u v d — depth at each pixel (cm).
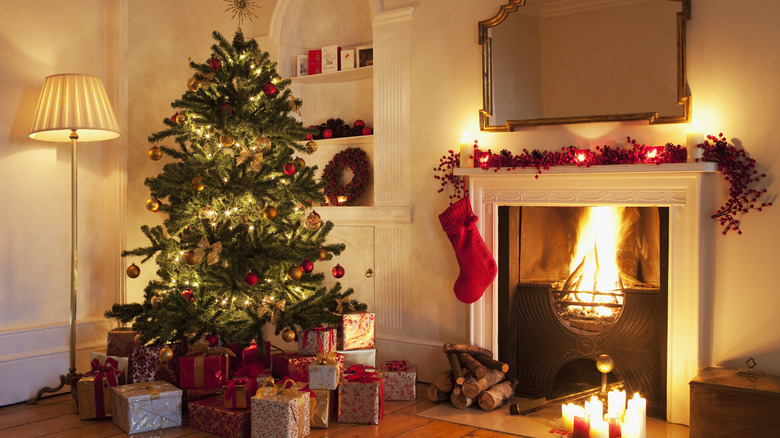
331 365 353
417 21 446
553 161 381
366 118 516
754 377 321
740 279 342
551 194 388
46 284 432
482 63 411
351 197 504
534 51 395
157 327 362
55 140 418
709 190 348
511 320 411
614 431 320
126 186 463
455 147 429
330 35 523
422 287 445
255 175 384
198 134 398
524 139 403
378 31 461
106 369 367
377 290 466
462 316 428
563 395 397
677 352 356
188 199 389
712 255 349
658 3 358
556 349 401
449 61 432
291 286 397
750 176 338
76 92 391
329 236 488
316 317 384
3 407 395
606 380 367
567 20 385
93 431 348
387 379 400
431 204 440
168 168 389
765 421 302
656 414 369
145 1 486
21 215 419
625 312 380
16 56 416
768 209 334
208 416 345
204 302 383
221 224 380
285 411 315
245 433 334
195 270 391
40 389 408
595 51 377
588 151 373
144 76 489
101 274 464
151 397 346
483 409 380
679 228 354
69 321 441
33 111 424
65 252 443
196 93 388
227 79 388
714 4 346
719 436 311
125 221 463
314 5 514
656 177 356
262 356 379
